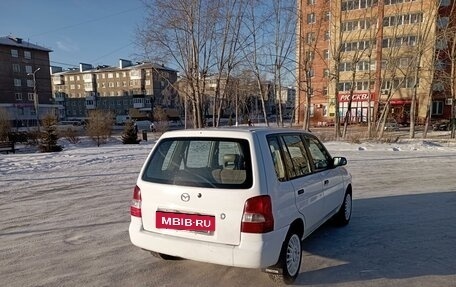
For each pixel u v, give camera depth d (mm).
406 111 42531
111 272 3570
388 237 4547
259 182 2965
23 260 3879
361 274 3504
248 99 59094
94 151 16109
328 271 3572
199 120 21000
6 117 24625
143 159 12953
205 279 3398
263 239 2893
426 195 6863
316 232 4758
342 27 27922
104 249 4195
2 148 18391
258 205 2910
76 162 12047
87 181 8602
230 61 21781
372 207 6023
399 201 6414
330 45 29188
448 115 40750
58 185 8109
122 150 16641
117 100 87188
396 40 26391
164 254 3441
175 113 62781
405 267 3658
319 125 45906
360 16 31766
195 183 3137
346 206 5070
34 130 24844
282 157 3447
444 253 4020
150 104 80500
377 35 28734
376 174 9312
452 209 5848
